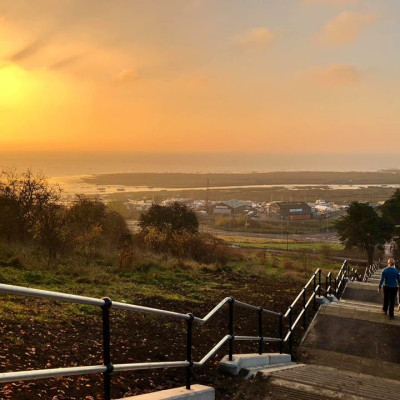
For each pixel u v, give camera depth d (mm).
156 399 3867
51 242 13188
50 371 2686
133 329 7500
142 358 5969
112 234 19125
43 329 6332
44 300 8297
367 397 5352
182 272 15805
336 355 8562
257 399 5059
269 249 62000
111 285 11336
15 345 5406
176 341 7281
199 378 5523
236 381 5570
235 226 135750
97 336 6582
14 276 9914
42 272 10953
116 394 4523
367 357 8461
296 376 6121
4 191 14367
